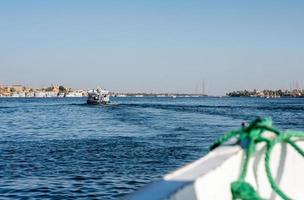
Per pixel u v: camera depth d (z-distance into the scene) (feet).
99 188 60.29
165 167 76.74
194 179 11.78
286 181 15.30
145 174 70.18
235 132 14.62
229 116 249.55
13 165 77.71
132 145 110.42
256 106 455.63
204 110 340.39
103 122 203.00
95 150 100.37
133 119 222.69
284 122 192.85
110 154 92.84
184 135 137.59
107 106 428.15
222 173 13.06
